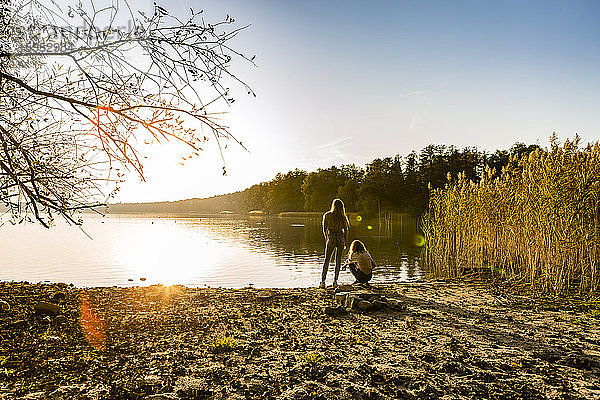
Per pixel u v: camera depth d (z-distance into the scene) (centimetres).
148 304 911
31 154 312
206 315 816
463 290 1123
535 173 1347
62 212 288
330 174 13250
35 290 988
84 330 692
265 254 2481
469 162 9900
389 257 2156
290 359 550
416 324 739
